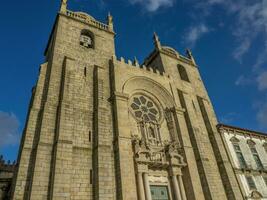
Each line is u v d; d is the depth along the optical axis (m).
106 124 25.48
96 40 35.34
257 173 35.84
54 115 23.84
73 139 23.52
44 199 18.64
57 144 21.14
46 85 26.55
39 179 19.28
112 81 30.84
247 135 40.75
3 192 26.16
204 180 29.22
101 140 23.91
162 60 43.09
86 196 20.84
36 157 20.20
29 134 22.20
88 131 25.00
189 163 29.16
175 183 26.78
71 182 20.83
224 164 32.88
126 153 24.52
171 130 32.59
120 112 27.39
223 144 36.50
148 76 35.91
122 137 25.41
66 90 25.48
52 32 35.72
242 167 35.09
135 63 36.50
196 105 39.91
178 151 30.28
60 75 27.59
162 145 29.97
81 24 35.78
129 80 32.88
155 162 26.73
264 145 41.34
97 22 38.41
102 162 22.41
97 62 32.34
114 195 22.05
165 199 25.94
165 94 36.12
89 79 29.67
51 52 31.42
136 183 24.67
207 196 28.19
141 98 33.78
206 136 36.41
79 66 30.11
